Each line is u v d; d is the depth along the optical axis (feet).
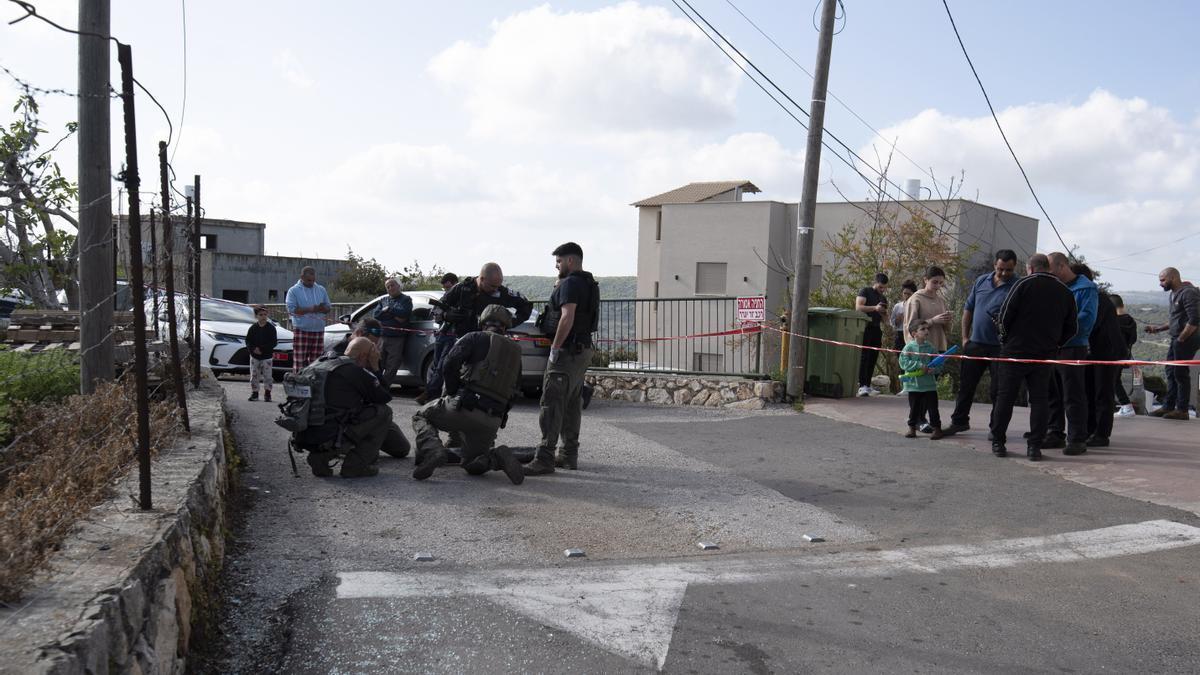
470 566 16.14
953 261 87.97
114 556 9.97
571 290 23.40
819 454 26.81
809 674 11.90
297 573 15.43
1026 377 25.09
